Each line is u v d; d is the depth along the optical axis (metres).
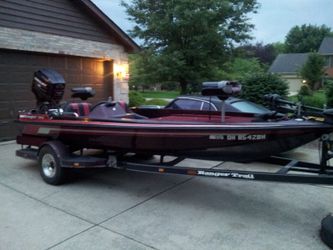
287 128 3.43
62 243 3.18
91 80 10.34
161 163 4.40
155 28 16.16
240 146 3.78
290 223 3.62
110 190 4.66
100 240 3.25
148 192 4.58
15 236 3.31
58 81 5.41
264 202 4.21
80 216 3.79
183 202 4.22
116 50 10.93
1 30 7.63
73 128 4.79
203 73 16.36
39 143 5.44
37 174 5.36
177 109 5.71
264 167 5.62
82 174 5.37
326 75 33.81
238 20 16.36
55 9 8.87
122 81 11.27
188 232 3.42
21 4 8.03
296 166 3.90
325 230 3.16
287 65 44.94
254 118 4.80
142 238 3.29
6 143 7.72
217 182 5.00
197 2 15.21
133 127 4.20
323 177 3.30
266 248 3.10
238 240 3.25
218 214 3.86
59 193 4.52
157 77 16.48
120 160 4.72
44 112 5.44
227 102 5.99
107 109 4.99
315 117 3.76
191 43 15.96
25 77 8.33
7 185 4.81
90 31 9.95
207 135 3.80
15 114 8.12
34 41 8.38
